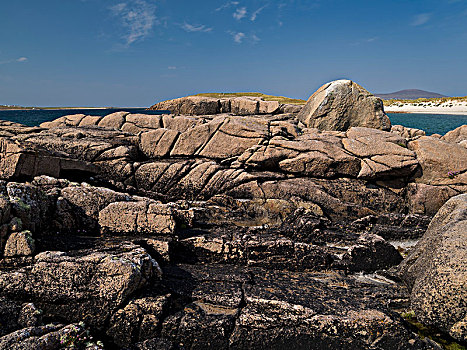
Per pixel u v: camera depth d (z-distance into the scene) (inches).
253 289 331.6
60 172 532.1
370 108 834.2
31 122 1720.0
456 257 298.7
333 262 407.2
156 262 345.7
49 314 291.1
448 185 608.7
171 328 289.1
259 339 291.0
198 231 453.1
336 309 302.5
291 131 708.7
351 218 601.9
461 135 907.4
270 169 661.3
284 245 405.4
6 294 292.7
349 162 629.0
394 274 392.2
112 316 289.7
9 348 245.3
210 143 676.1
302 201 593.0
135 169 633.6
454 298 285.7
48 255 307.4
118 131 704.4
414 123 2044.8
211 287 332.8
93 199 427.8
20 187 364.8
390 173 619.8
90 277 293.9
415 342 283.6
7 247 318.0
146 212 412.5
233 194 620.4
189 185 629.0
